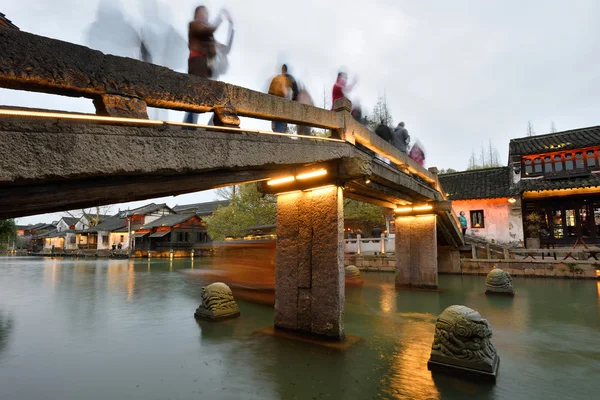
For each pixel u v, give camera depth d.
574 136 21.14
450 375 5.04
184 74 3.51
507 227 20.88
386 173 8.45
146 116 3.07
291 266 7.09
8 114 2.14
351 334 7.17
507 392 4.50
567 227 20.69
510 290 12.12
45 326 8.12
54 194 2.66
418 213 13.60
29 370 5.38
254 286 12.73
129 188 3.16
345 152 6.36
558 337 7.13
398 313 9.49
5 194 2.41
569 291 13.01
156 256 41.31
